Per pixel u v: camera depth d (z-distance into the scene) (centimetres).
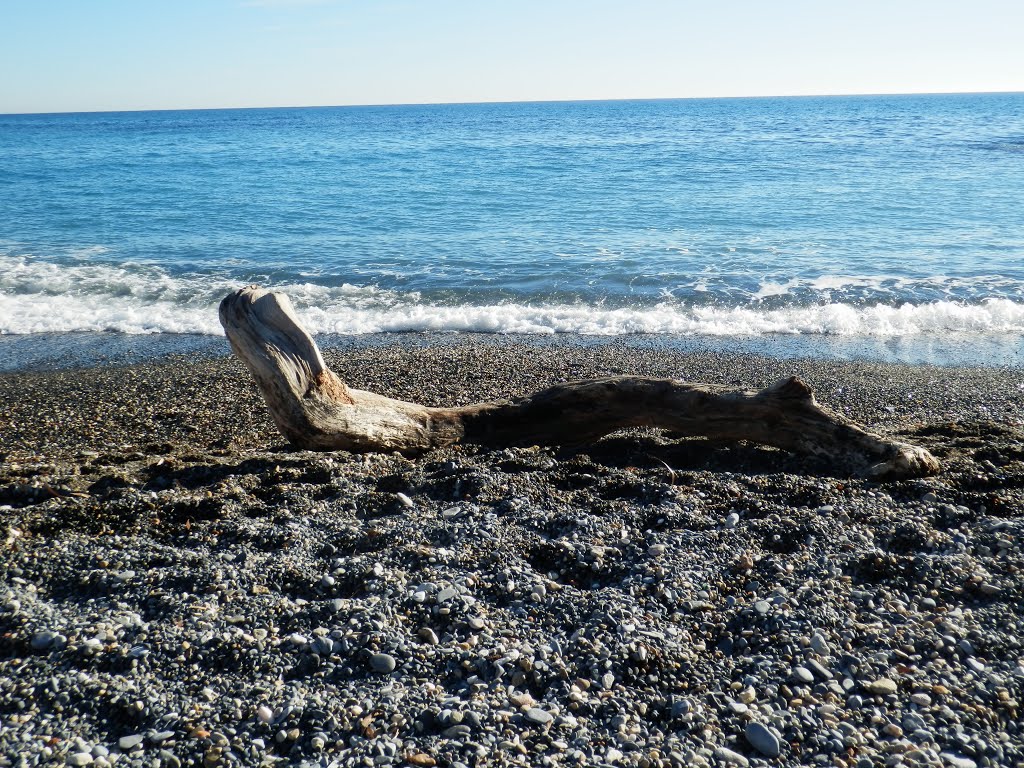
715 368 370
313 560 162
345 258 638
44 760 115
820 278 544
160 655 133
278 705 124
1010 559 158
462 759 116
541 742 119
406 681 130
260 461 213
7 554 162
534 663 132
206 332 456
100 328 463
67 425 288
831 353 400
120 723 122
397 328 462
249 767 115
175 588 151
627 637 138
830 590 150
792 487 191
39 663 131
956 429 243
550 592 152
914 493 188
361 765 115
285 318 212
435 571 157
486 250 659
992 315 457
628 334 445
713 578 155
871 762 115
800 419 210
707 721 122
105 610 144
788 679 130
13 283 552
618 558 163
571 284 543
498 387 329
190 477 206
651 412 223
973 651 134
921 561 156
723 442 222
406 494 194
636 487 194
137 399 319
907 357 391
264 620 142
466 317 474
